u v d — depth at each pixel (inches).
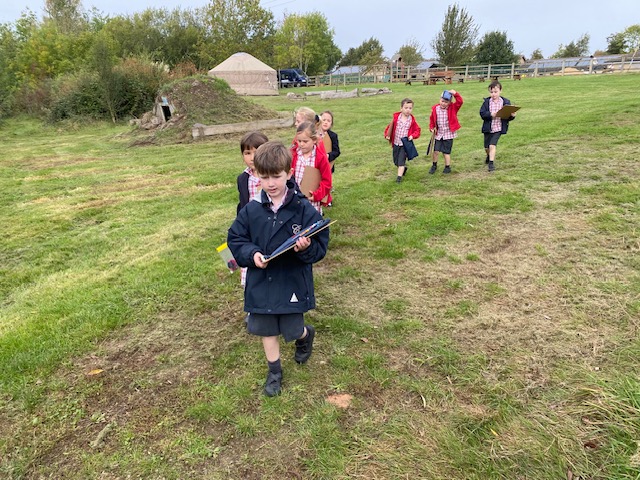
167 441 97.4
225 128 604.4
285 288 102.7
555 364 111.2
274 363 110.0
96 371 121.8
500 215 216.8
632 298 135.4
